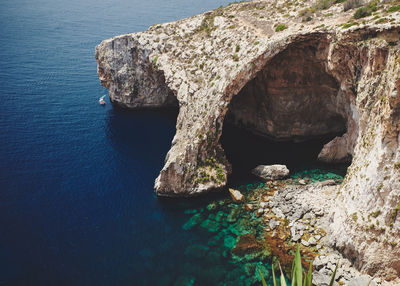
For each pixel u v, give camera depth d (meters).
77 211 35.66
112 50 62.78
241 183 40.56
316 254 28.52
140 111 64.75
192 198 38.19
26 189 38.78
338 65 36.03
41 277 27.56
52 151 47.25
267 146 50.66
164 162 45.78
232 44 46.62
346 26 34.09
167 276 27.62
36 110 59.72
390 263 24.23
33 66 80.69
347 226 27.09
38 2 168.25
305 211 33.94
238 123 57.75
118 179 41.62
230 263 28.61
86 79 77.12
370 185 25.22
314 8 45.72
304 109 49.69
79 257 29.69
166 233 32.59
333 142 44.16
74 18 137.50
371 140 26.61
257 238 31.12
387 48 28.16
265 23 47.47
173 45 54.75
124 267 28.64
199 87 46.34
